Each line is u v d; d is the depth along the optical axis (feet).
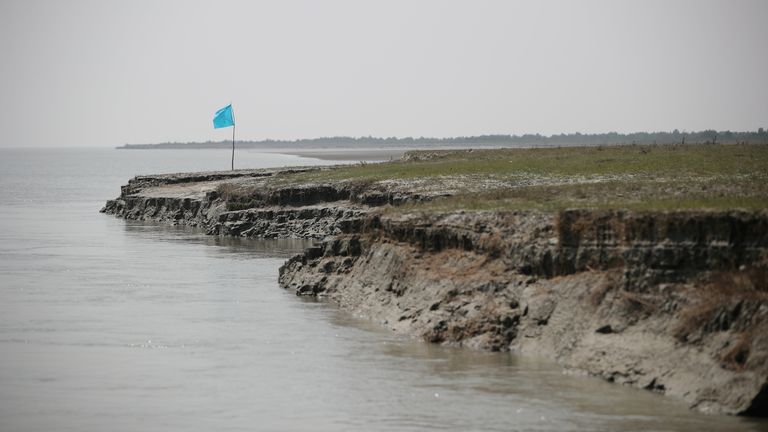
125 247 363.15
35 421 160.15
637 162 367.45
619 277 185.26
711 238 180.96
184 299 253.44
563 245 198.49
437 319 205.67
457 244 224.74
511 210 224.53
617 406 159.22
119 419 160.56
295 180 430.20
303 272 266.98
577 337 183.52
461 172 372.58
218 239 388.37
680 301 174.40
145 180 544.62
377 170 422.00
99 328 221.46
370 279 240.94
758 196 222.48
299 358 193.47
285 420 158.61
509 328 196.13
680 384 161.99
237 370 186.39
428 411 160.86
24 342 209.05
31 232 419.95
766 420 150.71
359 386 174.40
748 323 160.45
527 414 157.58
